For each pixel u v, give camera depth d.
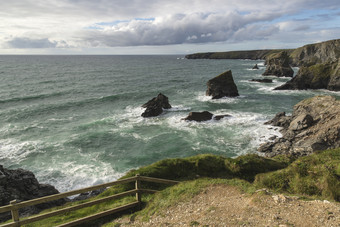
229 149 30.44
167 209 10.09
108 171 25.50
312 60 143.00
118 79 100.56
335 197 10.75
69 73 120.56
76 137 34.94
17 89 71.94
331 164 13.20
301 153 26.19
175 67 170.75
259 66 171.00
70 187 22.38
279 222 7.59
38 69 140.62
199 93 69.62
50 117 45.47
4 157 28.36
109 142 33.31
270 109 50.19
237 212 8.85
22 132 36.91
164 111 48.78
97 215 9.60
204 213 9.22
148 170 16.14
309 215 7.77
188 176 16.27
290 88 73.56
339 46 127.00
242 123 39.97
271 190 11.88
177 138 34.38
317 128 28.83
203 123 40.50
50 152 29.97
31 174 20.36
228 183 12.60
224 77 62.28
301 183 12.41
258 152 29.34
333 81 69.50
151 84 87.12
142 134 36.25
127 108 52.31
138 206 11.02
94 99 60.47
